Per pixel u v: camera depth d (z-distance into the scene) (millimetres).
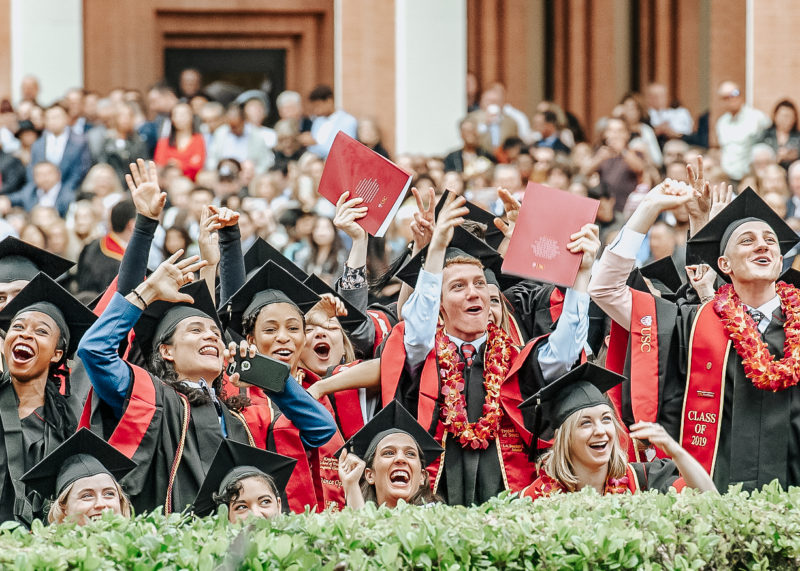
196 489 10016
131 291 10289
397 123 25359
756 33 25844
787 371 10766
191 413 10195
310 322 11758
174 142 22797
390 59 26719
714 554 8648
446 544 8070
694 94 30859
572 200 10758
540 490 10297
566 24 31188
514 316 12258
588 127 31156
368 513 8516
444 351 10953
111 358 9859
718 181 20547
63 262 12211
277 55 31938
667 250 17203
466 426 10742
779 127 22281
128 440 9898
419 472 10305
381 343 11656
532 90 31266
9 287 11797
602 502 8977
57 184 21812
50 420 10305
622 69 31109
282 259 13281
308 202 20109
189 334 10328
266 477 9664
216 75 31828
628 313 11281
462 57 25203
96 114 22859
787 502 9141
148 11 30734
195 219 18953
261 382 10133
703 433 11000
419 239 11844
